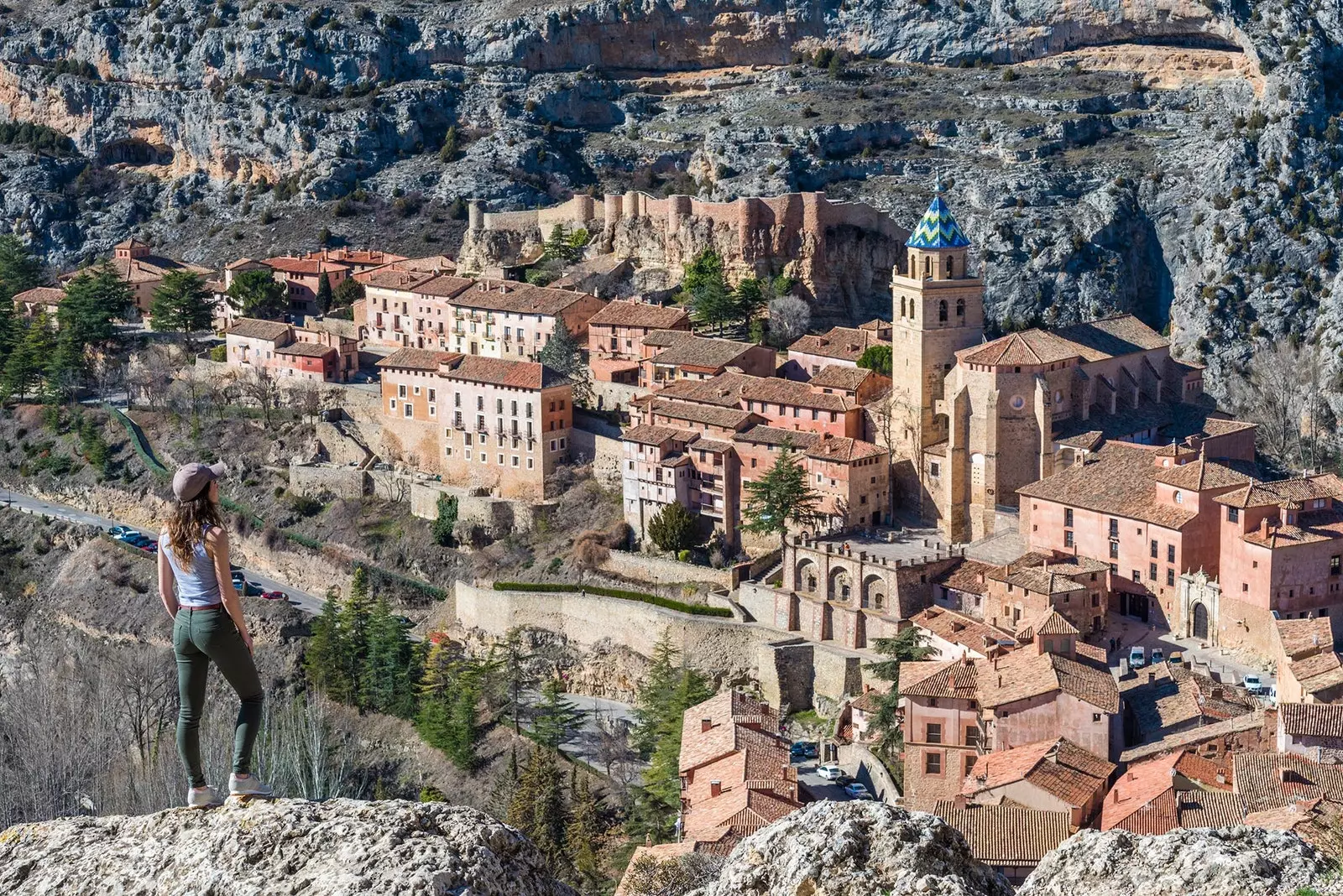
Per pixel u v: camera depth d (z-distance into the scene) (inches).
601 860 6451.8
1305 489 6899.6
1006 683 6210.6
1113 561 7352.4
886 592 7618.1
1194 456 7495.1
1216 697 6190.9
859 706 7086.6
